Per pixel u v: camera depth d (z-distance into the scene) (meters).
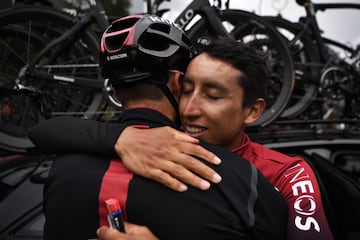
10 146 1.85
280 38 2.18
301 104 2.50
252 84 0.78
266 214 0.65
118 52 0.72
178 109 0.79
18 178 1.52
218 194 0.62
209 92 0.76
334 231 1.29
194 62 0.78
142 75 0.72
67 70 2.18
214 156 0.65
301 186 0.88
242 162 0.68
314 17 2.65
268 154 1.00
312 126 2.13
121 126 0.71
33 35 2.20
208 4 2.13
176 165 0.62
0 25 2.01
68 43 2.08
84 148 0.70
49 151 0.76
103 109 2.14
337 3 2.70
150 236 0.58
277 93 2.38
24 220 1.26
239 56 0.77
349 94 2.53
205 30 2.15
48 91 2.11
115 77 0.75
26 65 2.00
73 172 0.67
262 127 1.97
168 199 0.60
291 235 0.75
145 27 0.73
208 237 0.59
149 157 0.64
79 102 2.19
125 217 0.61
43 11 2.04
